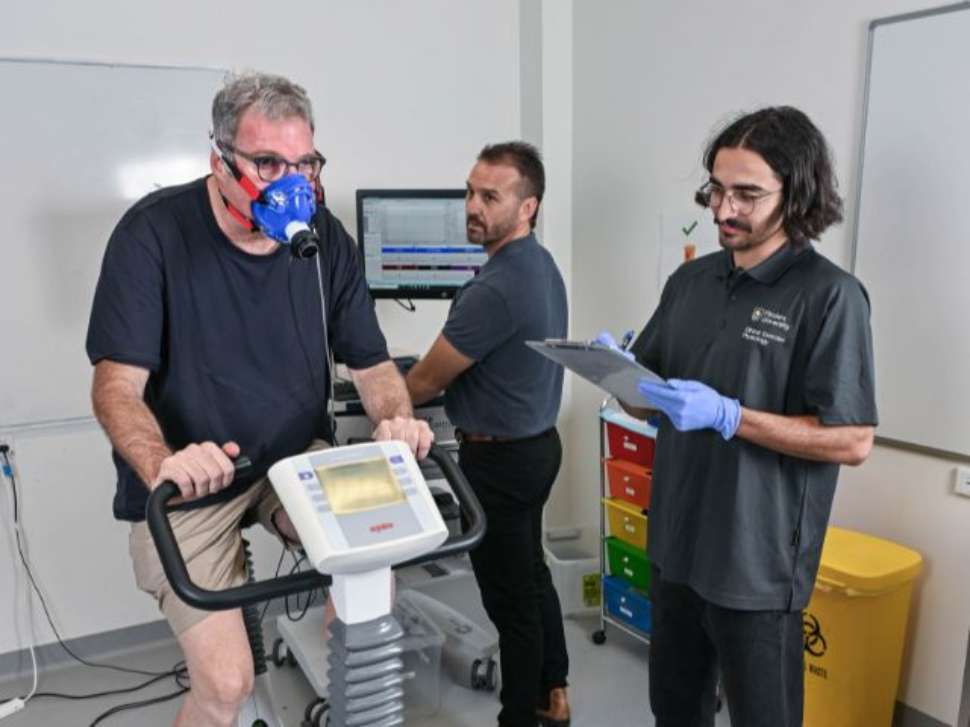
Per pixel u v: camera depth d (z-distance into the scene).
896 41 2.05
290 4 2.86
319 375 1.55
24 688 2.68
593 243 3.21
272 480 1.04
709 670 1.72
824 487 1.49
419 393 2.09
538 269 2.11
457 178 3.25
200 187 1.42
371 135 3.07
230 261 1.40
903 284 2.11
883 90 2.09
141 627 2.92
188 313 1.39
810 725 2.15
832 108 2.23
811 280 1.44
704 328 1.60
